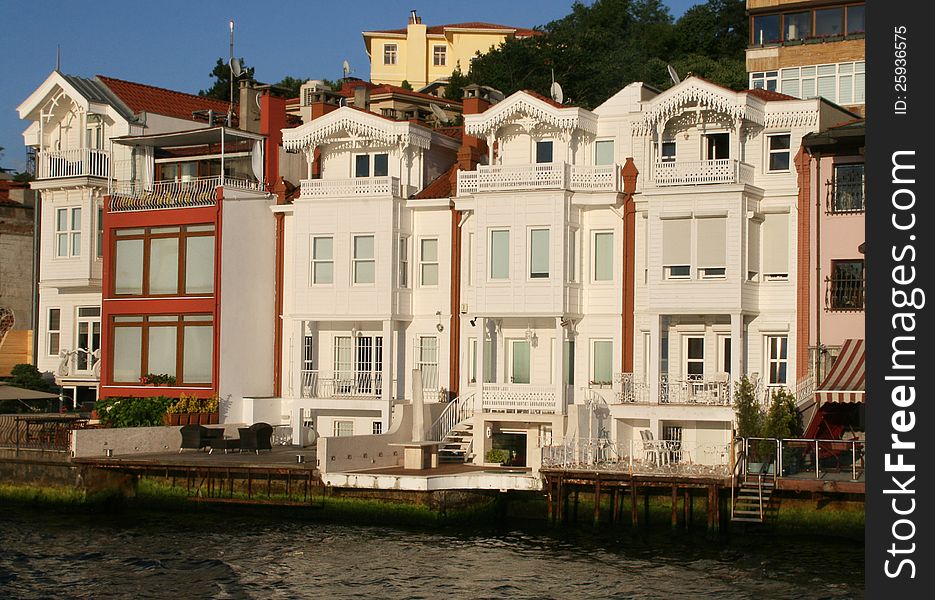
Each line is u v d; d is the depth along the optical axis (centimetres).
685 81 5094
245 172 6216
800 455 4466
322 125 5838
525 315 5247
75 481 5075
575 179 5294
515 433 5247
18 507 5194
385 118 5753
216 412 5669
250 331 5856
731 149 5100
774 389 4834
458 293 5534
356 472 4747
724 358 5081
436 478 4578
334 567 4075
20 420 5438
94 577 3994
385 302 5550
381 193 5584
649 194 5047
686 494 4469
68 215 6438
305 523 4772
